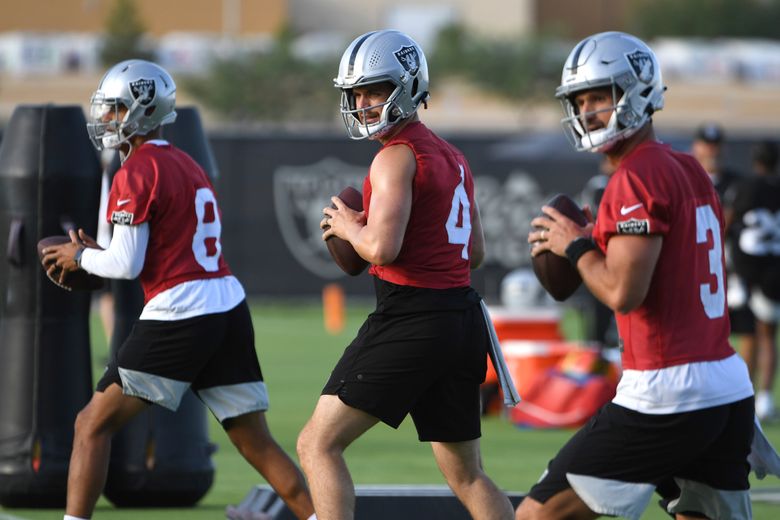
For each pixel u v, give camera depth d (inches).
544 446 1444.4
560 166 2984.7
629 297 666.2
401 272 748.6
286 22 7322.8
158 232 853.8
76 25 7760.8
